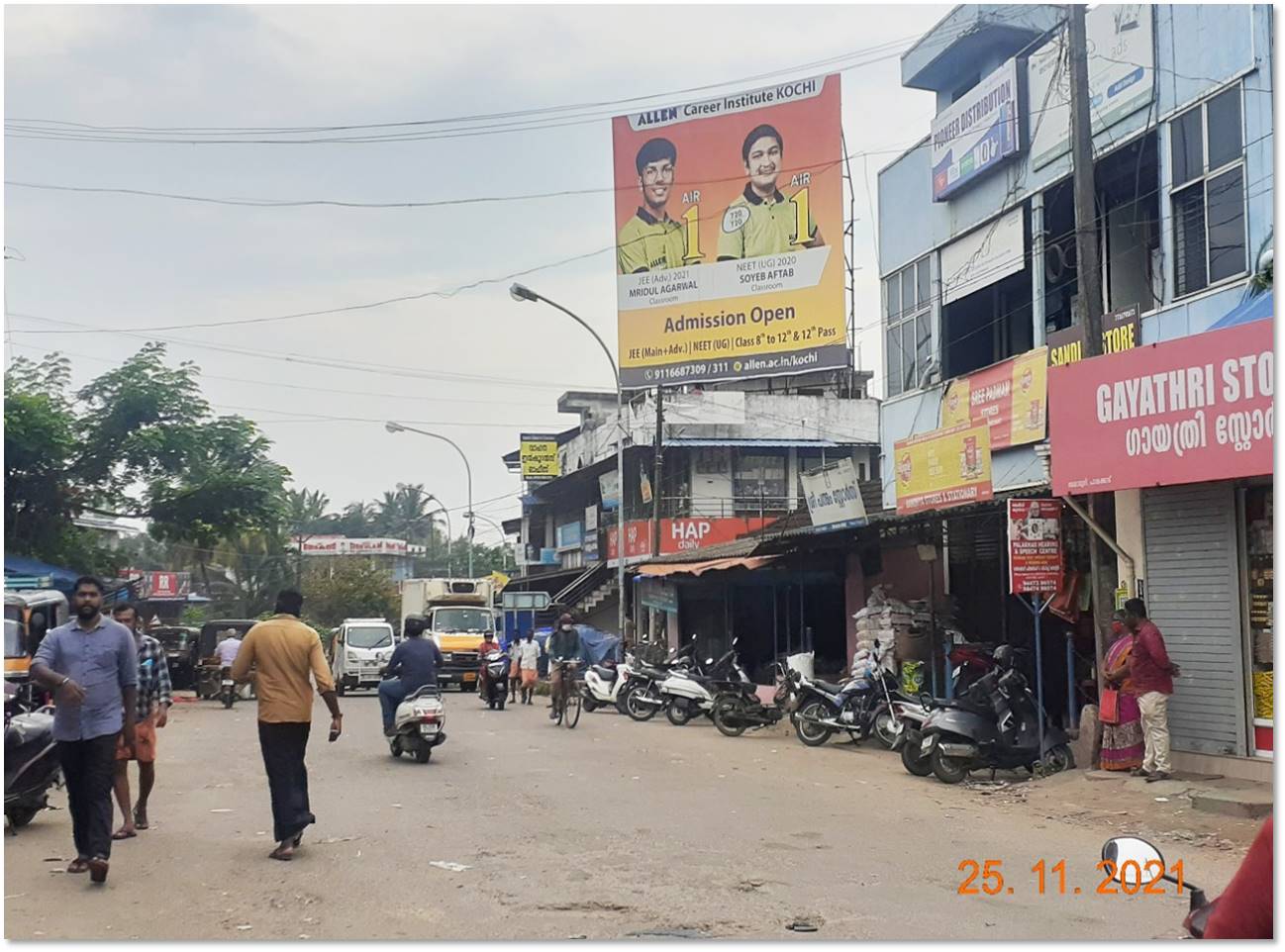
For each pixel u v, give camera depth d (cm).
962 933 641
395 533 10381
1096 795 1121
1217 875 800
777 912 688
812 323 2673
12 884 757
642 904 705
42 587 2750
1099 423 1173
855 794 1182
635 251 2839
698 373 2770
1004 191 1781
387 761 1441
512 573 6919
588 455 4259
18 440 2972
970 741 1248
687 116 2802
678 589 2878
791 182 2708
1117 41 1520
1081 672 1501
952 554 1858
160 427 3231
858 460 3753
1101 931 648
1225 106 1344
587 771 1350
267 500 3331
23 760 939
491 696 2428
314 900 718
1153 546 1245
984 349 1928
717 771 1364
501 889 746
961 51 1927
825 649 2366
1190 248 1405
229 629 2962
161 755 1533
